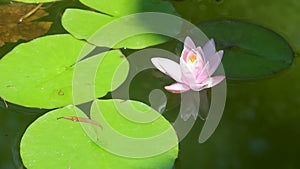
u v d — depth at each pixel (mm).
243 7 1577
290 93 1413
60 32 1478
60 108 1331
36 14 1513
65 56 1406
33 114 1350
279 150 1349
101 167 1263
